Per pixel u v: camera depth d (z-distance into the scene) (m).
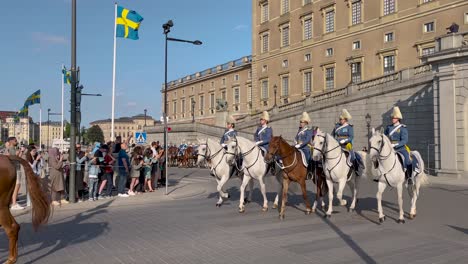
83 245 8.43
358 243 8.33
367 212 12.08
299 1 53.53
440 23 36.81
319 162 12.05
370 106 33.16
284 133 42.25
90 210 13.40
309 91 51.88
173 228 10.10
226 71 74.44
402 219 10.38
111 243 8.58
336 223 10.45
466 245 8.15
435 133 25.91
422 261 7.05
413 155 11.23
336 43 47.78
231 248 8.04
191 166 38.12
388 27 41.53
